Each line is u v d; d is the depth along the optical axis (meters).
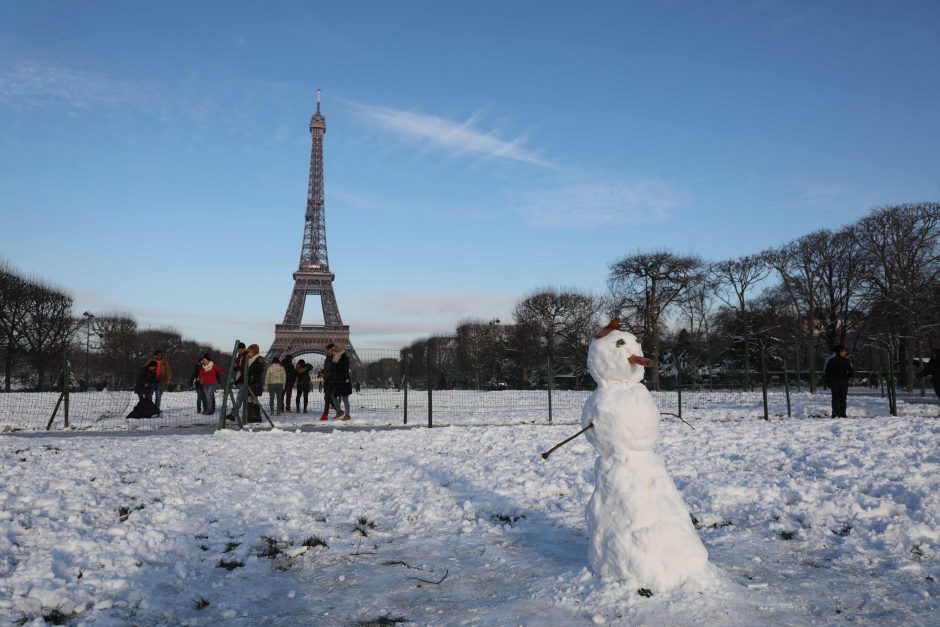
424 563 6.05
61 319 52.91
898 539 6.27
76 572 5.58
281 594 5.36
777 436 13.66
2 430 18.09
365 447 12.92
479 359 66.44
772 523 7.04
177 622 4.83
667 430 15.23
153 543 6.55
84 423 20.11
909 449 11.15
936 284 42.12
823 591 4.98
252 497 8.67
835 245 49.09
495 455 11.85
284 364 23.66
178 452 11.88
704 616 4.39
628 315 56.06
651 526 4.90
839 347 19.33
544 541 6.64
